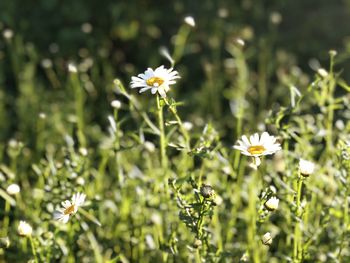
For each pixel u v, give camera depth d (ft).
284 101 14.99
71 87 15.51
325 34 17.85
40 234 9.09
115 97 16.01
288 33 18.17
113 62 17.89
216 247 9.00
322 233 9.60
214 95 15.57
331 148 9.86
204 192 7.35
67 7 18.74
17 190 8.73
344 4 18.51
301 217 8.16
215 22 18.08
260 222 7.93
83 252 9.84
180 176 9.46
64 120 14.69
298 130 10.36
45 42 18.25
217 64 16.72
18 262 9.64
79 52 17.39
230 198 10.09
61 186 9.27
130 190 10.62
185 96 15.98
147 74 7.65
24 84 15.70
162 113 9.13
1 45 17.39
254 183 9.80
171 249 8.65
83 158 9.74
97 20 18.75
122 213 10.22
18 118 15.83
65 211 7.80
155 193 9.82
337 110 13.80
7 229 10.16
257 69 17.13
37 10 18.72
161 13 18.85
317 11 18.58
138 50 18.19
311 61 17.11
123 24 18.53
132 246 10.32
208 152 8.05
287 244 9.41
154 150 10.75
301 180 7.66
